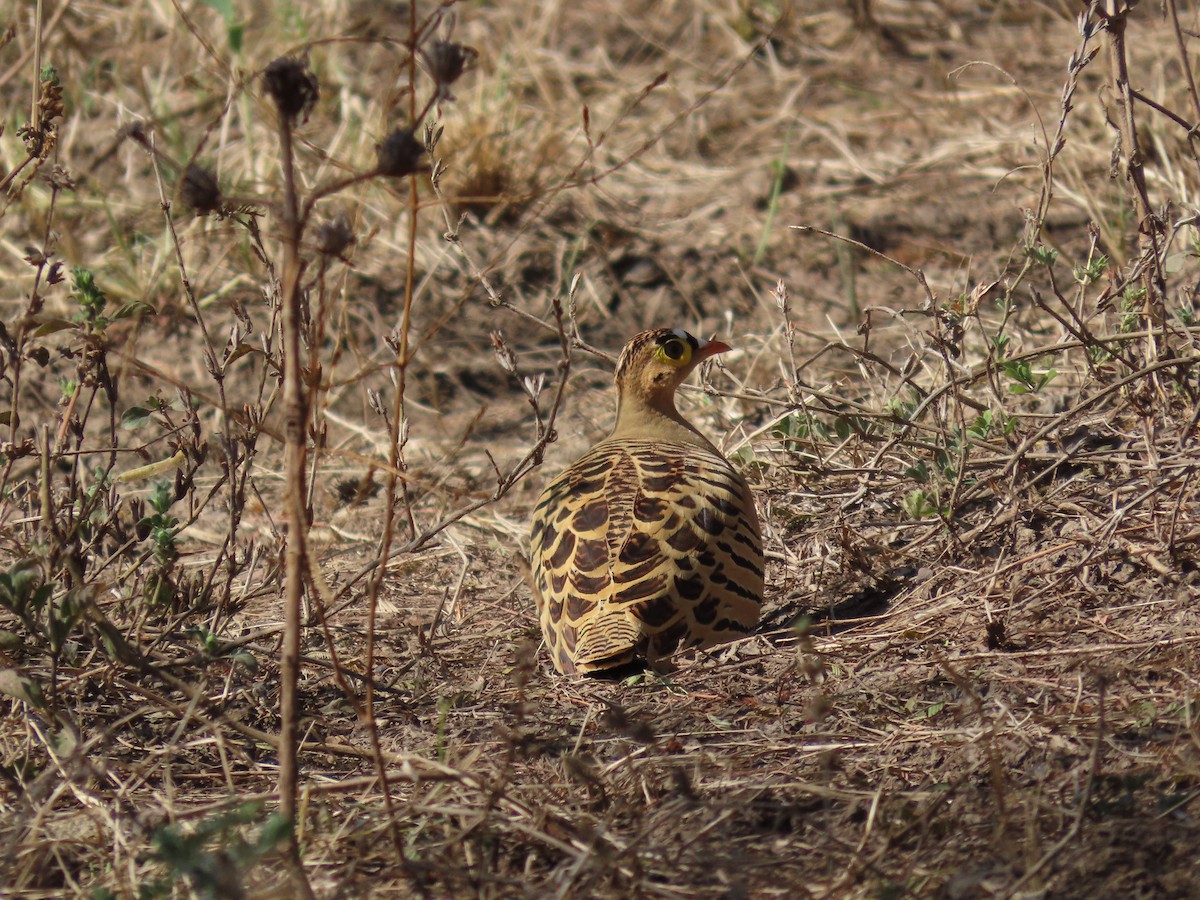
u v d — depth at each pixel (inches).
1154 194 604.1
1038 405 463.2
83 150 699.4
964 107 751.1
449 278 641.0
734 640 351.6
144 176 681.6
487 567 456.1
